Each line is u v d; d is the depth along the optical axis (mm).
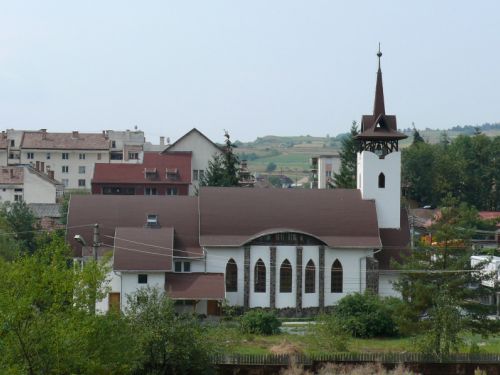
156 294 71312
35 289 54031
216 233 117312
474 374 75375
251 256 116312
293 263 116625
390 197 125000
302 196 123375
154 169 192500
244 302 116125
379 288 119625
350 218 121125
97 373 55312
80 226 118750
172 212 120875
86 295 56125
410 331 86125
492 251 134000
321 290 117250
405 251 121500
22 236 145125
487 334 86438
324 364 75250
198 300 108500
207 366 68875
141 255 108625
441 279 88438
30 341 51875
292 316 116250
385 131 126000
